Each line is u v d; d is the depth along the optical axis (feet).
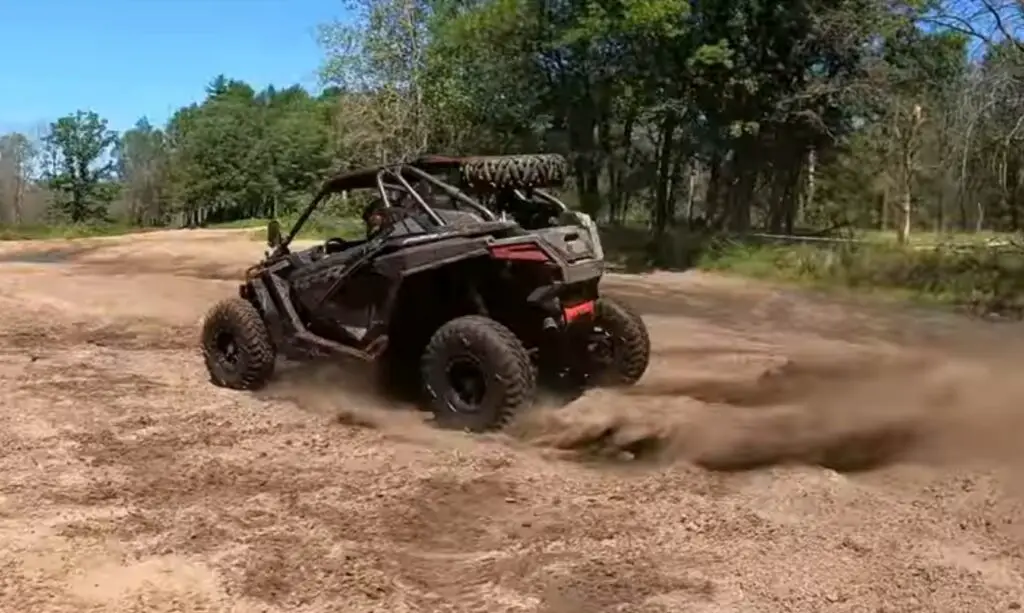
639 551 16.56
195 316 48.47
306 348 28.76
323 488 20.36
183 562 16.34
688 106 93.56
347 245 29.84
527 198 27.53
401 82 129.29
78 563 16.28
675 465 21.40
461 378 24.85
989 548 16.31
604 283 70.49
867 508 18.35
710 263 82.89
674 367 31.32
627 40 90.79
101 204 338.95
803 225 105.50
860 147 98.37
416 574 15.78
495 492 19.84
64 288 62.39
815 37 89.71
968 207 87.86
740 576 15.44
